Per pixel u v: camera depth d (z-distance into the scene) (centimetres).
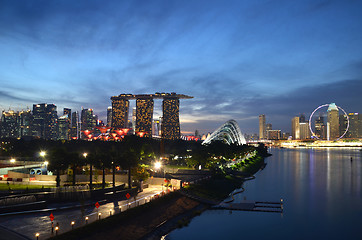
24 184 9144
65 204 7412
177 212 8594
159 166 14075
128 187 9656
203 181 12344
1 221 5838
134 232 6656
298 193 12631
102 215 6831
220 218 8681
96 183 10050
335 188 13975
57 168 8544
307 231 7788
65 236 5428
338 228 8075
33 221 6025
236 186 13625
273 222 8481
